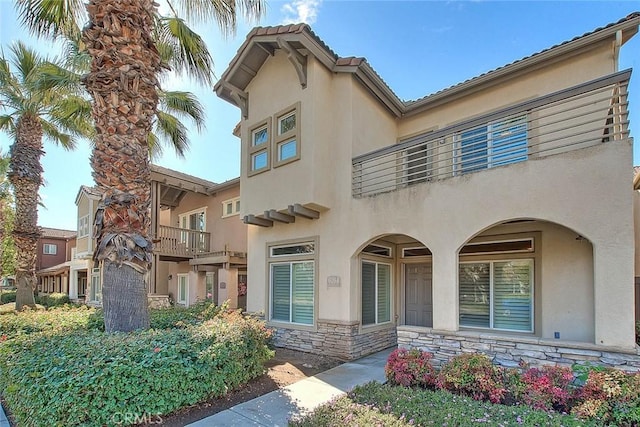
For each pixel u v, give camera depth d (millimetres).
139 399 5102
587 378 5480
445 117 11430
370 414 4938
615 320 5875
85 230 21359
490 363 6305
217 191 18422
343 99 10219
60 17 8086
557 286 7992
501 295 9055
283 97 10602
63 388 4672
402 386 6328
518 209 6938
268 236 11688
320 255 10148
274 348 10586
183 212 20875
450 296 7617
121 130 6629
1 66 14008
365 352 9766
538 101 7020
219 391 6195
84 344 5504
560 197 6520
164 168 17312
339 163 10094
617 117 6586
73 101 13055
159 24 8812
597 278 6066
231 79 11516
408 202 8547
